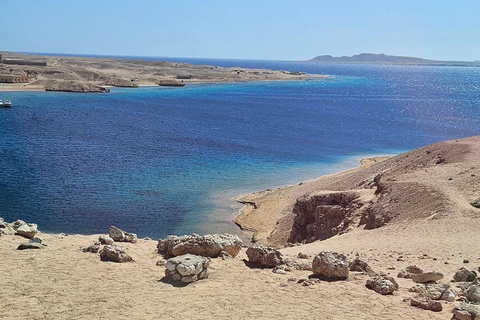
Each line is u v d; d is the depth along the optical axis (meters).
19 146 57.78
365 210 26.72
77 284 12.18
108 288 12.04
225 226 32.97
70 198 37.69
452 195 24.56
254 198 39.19
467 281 13.45
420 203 24.70
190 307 11.05
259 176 47.62
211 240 15.02
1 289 11.52
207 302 11.39
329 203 28.66
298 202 29.84
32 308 10.61
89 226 31.59
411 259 16.41
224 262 14.52
